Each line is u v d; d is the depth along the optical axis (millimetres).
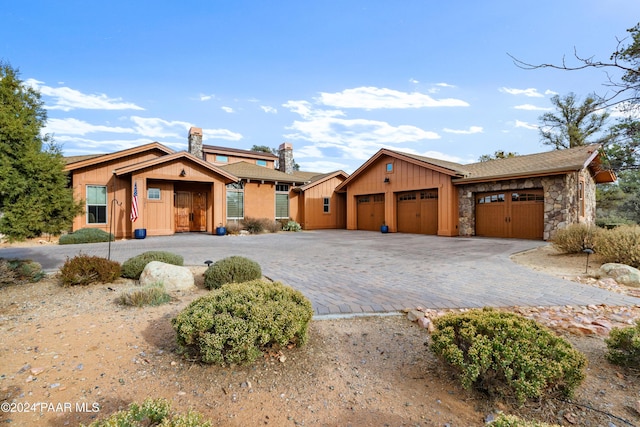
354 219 19875
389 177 17422
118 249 9484
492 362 2184
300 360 2760
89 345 2975
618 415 2043
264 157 24453
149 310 3936
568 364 2117
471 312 2762
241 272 4980
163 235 14430
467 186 14352
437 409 2129
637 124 4969
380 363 2723
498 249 9789
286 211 19641
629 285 5465
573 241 8094
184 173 14266
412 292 4797
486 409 2127
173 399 2219
